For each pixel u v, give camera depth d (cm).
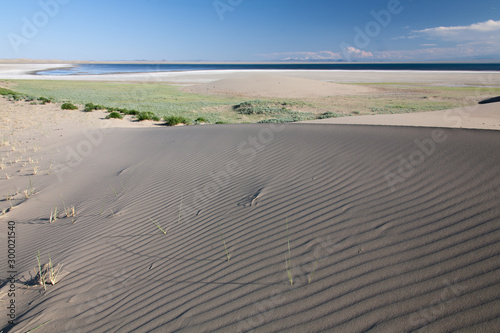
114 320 261
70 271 347
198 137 901
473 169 384
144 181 626
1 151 995
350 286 244
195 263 323
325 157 548
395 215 329
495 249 249
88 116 1767
